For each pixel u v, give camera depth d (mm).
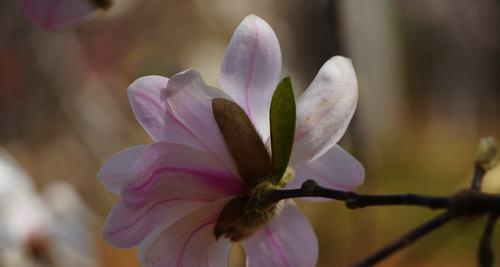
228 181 647
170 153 638
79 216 1315
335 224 1610
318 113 652
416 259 941
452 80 3145
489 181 738
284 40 1835
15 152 1934
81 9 786
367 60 1489
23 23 1883
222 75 652
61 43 1915
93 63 1952
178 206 645
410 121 3244
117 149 1962
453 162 3201
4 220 1254
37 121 1939
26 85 1913
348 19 1331
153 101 642
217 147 645
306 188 633
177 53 1947
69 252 1293
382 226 1919
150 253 647
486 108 3299
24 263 1259
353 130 1308
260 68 652
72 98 1937
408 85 3123
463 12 1421
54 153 1960
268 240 667
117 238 629
